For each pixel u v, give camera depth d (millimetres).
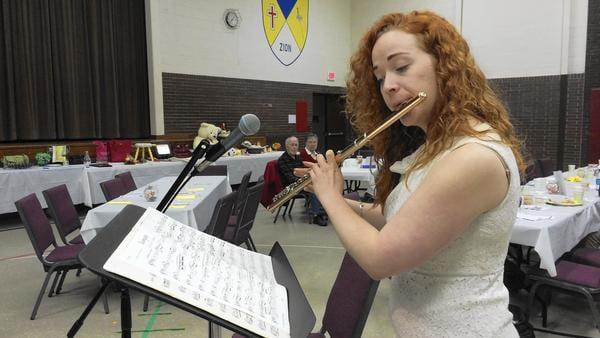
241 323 673
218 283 753
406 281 881
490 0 8211
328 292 3203
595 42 7305
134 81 7043
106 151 6047
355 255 775
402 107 820
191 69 7449
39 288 3367
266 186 5172
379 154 1042
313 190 870
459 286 813
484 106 813
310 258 4020
